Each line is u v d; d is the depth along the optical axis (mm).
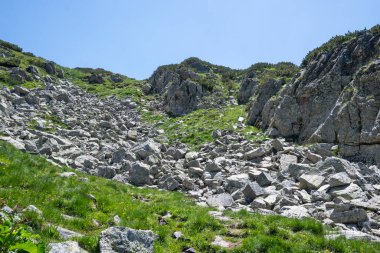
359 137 27172
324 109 32531
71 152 30062
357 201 18516
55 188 16234
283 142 31938
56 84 71062
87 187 17672
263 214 17250
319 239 13477
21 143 26609
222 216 16641
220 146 33938
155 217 15992
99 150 34219
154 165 27594
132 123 49594
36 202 14133
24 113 41500
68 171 21328
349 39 36281
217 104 53062
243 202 20516
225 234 14469
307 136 32562
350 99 29328
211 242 13680
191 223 15172
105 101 65875
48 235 11289
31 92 52688
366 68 30000
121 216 15336
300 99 34844
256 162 28641
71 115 48406
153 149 32062
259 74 56000
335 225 16141
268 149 30156
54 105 52219
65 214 14102
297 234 14266
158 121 51500
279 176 24516
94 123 45031
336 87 32562
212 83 59094
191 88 56500
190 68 70500
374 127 26516
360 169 24125
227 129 39188
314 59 37156
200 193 22922
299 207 18328
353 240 13727
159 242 12992
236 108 48156
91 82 86125
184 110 54938
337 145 28406
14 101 45219
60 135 36594
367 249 12953
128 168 27750
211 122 44062
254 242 13141
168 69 74250
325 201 19344
